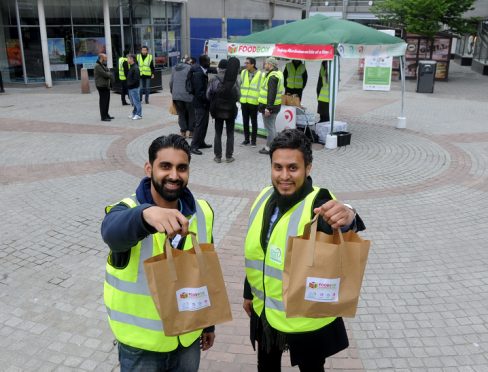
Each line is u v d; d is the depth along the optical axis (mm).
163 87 19234
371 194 6848
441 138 10391
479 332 3662
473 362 3311
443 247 5148
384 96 17141
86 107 13906
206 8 27625
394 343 3525
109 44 20781
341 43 8438
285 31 9156
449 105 15031
